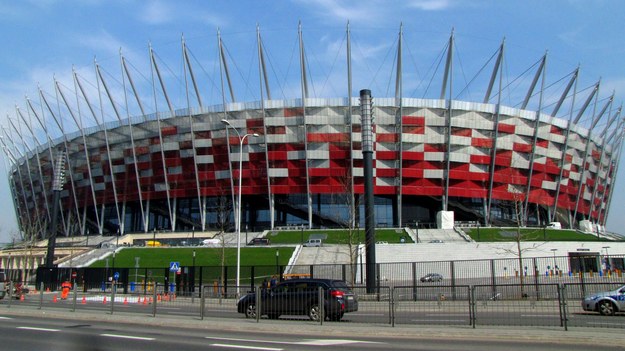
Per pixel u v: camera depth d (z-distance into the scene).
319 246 64.06
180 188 89.94
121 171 93.88
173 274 43.94
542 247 61.16
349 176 78.75
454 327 14.70
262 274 46.81
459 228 79.50
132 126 91.38
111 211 103.25
